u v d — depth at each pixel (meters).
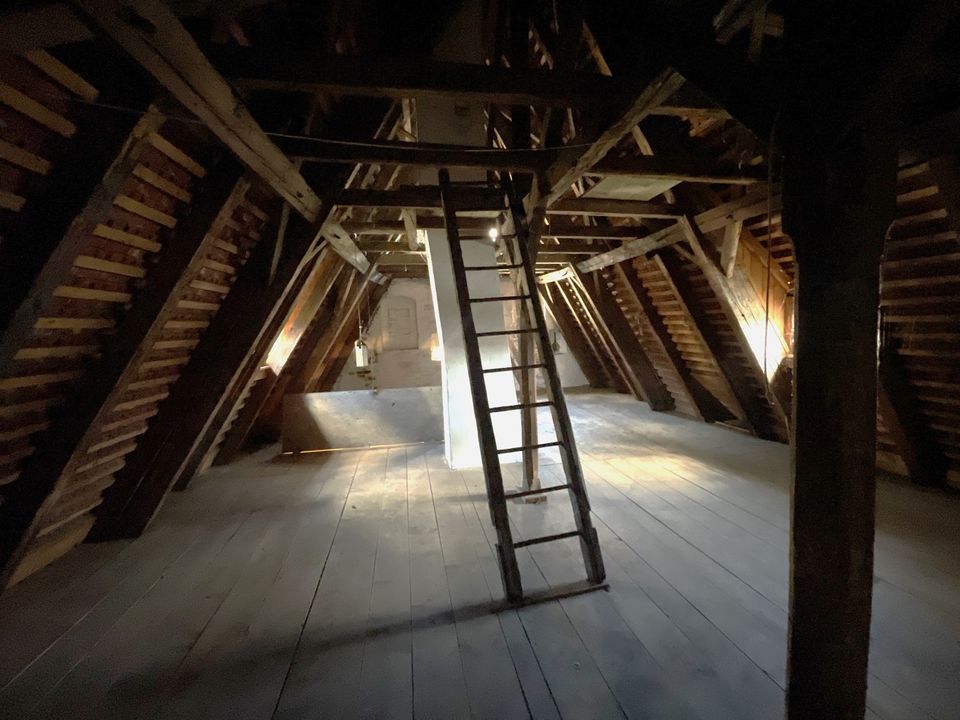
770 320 4.05
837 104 1.08
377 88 1.84
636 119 1.99
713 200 3.60
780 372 4.09
